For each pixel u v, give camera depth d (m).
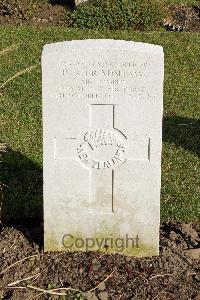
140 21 5.09
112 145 2.24
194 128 3.48
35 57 4.36
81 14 5.09
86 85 2.17
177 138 3.35
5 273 2.24
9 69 4.12
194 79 4.12
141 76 2.15
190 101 3.81
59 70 2.15
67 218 2.32
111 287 2.20
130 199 2.30
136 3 5.09
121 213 2.31
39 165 3.03
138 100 2.18
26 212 2.66
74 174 2.27
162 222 2.64
